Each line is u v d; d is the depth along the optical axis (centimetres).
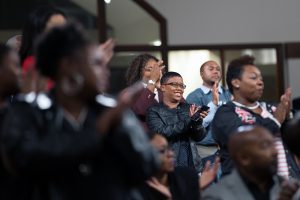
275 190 365
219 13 943
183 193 384
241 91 438
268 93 950
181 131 505
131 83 554
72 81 245
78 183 243
